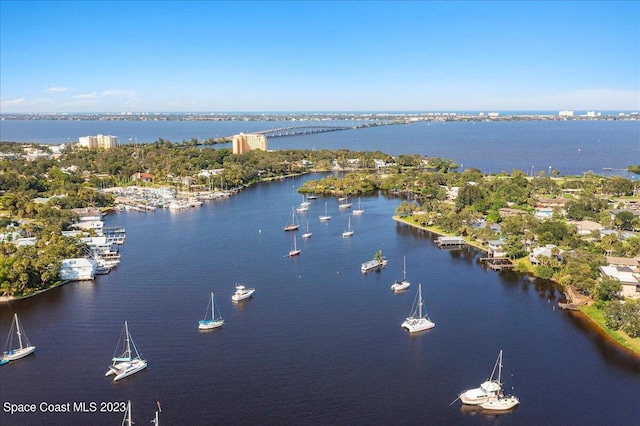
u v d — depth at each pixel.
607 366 162.75
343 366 163.38
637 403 143.62
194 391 150.50
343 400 145.25
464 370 160.38
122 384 154.38
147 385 153.75
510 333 185.75
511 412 140.00
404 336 184.00
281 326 192.62
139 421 136.62
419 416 138.25
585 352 171.38
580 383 153.12
